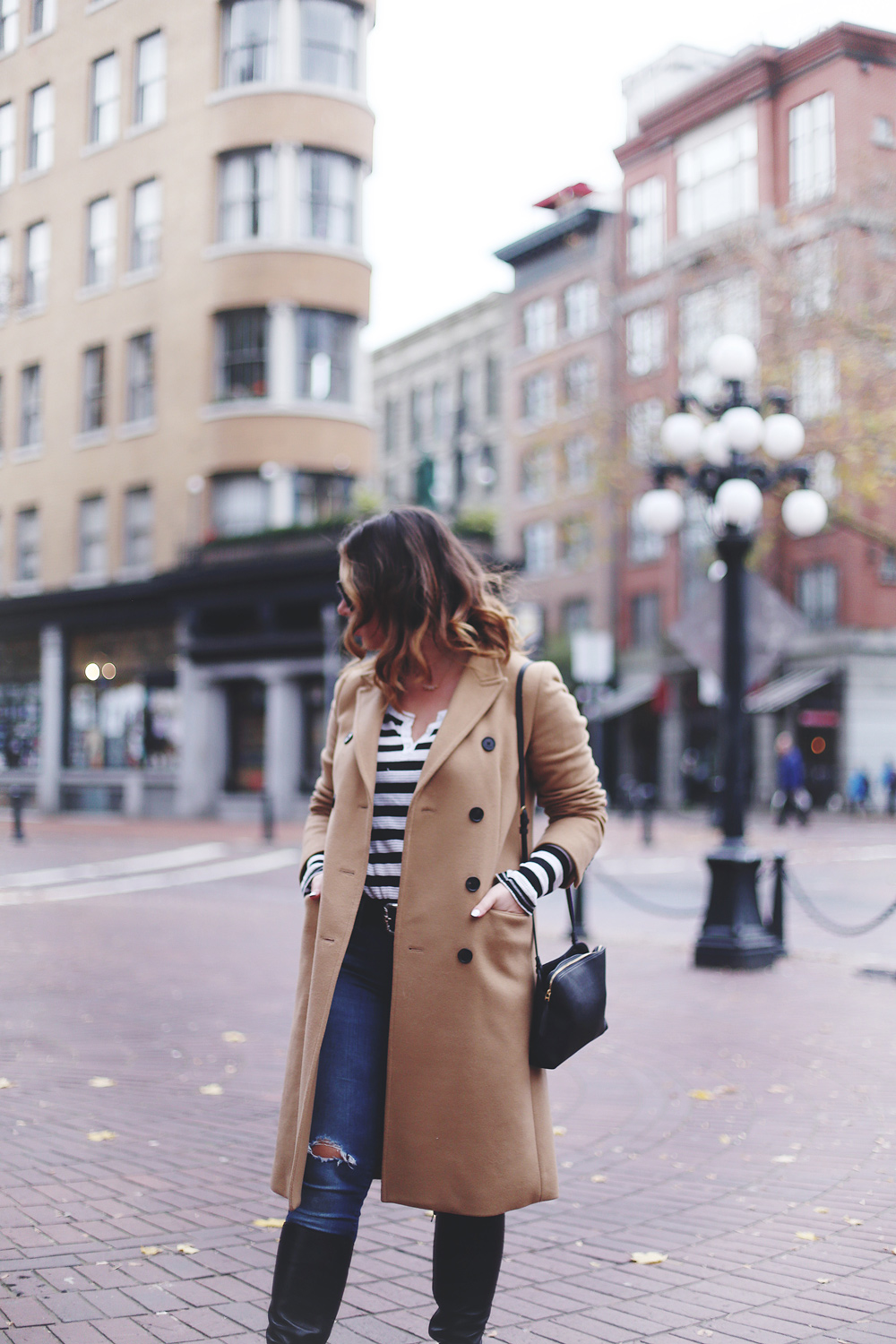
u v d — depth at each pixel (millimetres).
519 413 47062
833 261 22203
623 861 20938
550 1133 2670
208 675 30312
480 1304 2621
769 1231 4051
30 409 31438
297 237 27938
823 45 34906
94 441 30469
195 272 28062
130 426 29891
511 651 2768
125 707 32062
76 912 13500
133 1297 3363
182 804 30531
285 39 26500
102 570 31094
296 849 22125
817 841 25688
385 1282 3572
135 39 18219
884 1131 5320
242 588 28969
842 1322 3307
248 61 26672
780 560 38812
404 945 2549
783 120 36594
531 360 46344
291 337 28688
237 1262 3654
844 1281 3602
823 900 15172
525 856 2736
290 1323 2416
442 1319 2625
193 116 25781
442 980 2533
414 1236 4000
